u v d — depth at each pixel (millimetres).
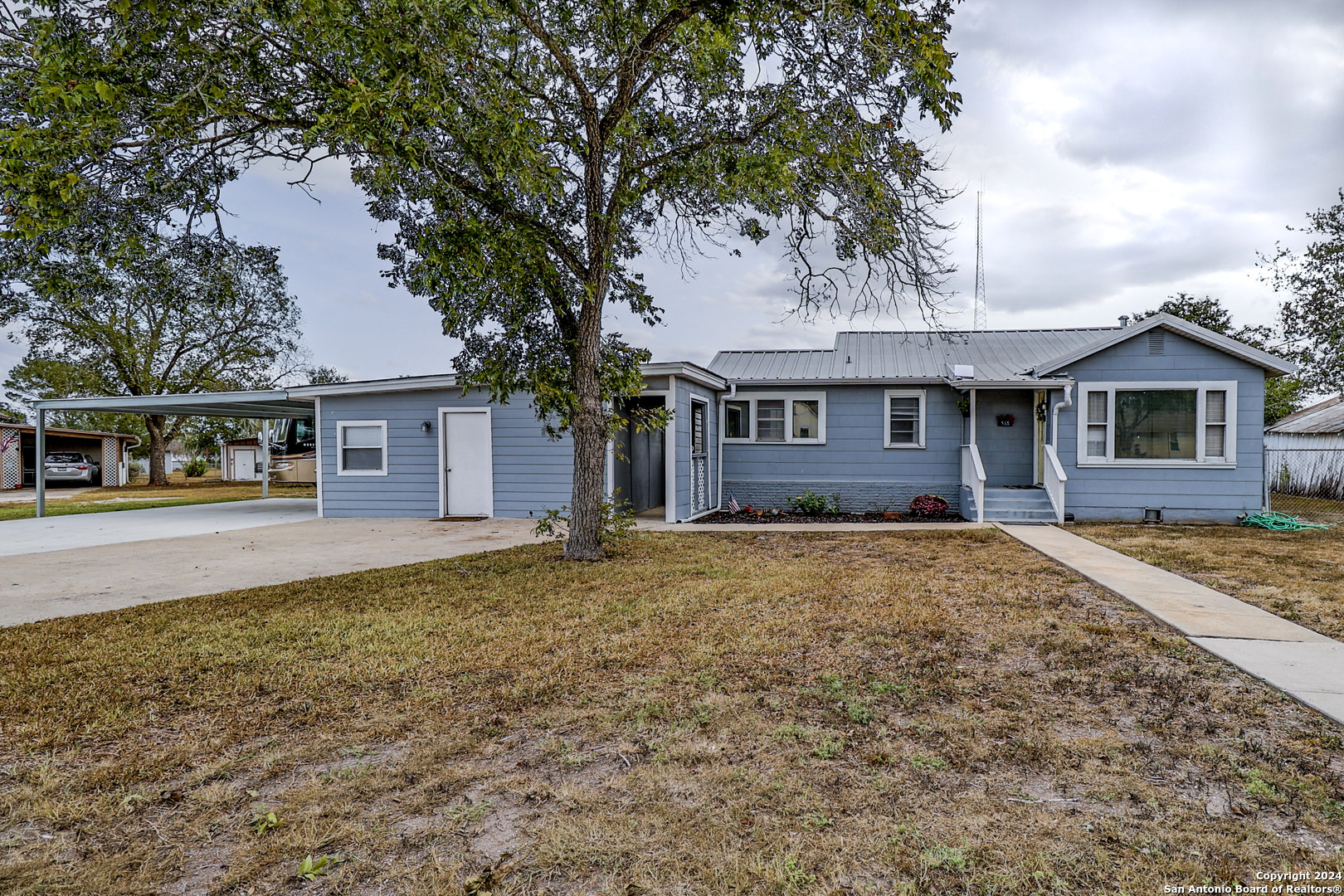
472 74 5684
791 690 3637
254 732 3176
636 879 2043
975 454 11680
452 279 6711
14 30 4750
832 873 2064
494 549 8961
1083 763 2787
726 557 7930
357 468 13539
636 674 3918
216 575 7234
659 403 12203
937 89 6219
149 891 2006
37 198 4828
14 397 26922
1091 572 6629
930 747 2945
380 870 2104
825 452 13742
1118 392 11320
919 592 5938
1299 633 4523
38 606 5820
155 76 5266
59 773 2756
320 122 5066
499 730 3170
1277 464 18391
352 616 5270
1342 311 16672
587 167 7684
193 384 27203
